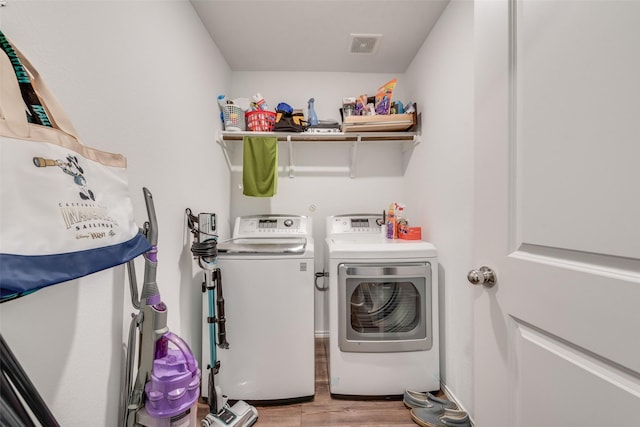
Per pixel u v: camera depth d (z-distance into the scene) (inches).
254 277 56.5
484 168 32.5
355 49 75.7
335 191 87.9
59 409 26.1
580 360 22.3
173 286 47.9
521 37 27.7
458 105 54.5
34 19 23.9
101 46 31.6
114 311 33.3
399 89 87.9
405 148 85.6
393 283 59.6
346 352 57.2
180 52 51.2
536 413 25.9
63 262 18.5
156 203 42.7
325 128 78.6
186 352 33.0
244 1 57.2
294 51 76.5
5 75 17.8
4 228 16.0
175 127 48.9
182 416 31.9
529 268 26.5
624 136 19.1
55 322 25.7
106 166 24.8
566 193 23.0
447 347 58.4
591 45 21.1
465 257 52.1
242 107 78.0
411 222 80.7
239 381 55.9
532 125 26.3
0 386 14.9
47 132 19.3
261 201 86.8
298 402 56.9
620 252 19.2
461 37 53.2
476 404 34.3
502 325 30.0
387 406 55.6
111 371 32.7
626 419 19.1
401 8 60.0
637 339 18.3
